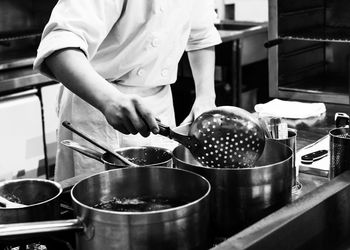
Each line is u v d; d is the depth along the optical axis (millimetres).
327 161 1758
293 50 3285
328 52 3506
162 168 1228
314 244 1249
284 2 3113
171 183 1229
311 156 1786
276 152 1399
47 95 3514
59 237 1241
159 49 2000
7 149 3334
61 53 1515
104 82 1434
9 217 1161
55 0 3967
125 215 999
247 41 4328
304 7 3312
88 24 1631
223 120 1265
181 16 2043
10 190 1326
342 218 1341
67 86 1503
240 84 4332
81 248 1086
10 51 3875
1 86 3225
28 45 3973
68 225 1054
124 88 2049
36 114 3451
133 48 1949
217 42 2416
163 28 1979
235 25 4703
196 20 2324
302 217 1185
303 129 2246
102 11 1720
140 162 1492
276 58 3113
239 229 1222
